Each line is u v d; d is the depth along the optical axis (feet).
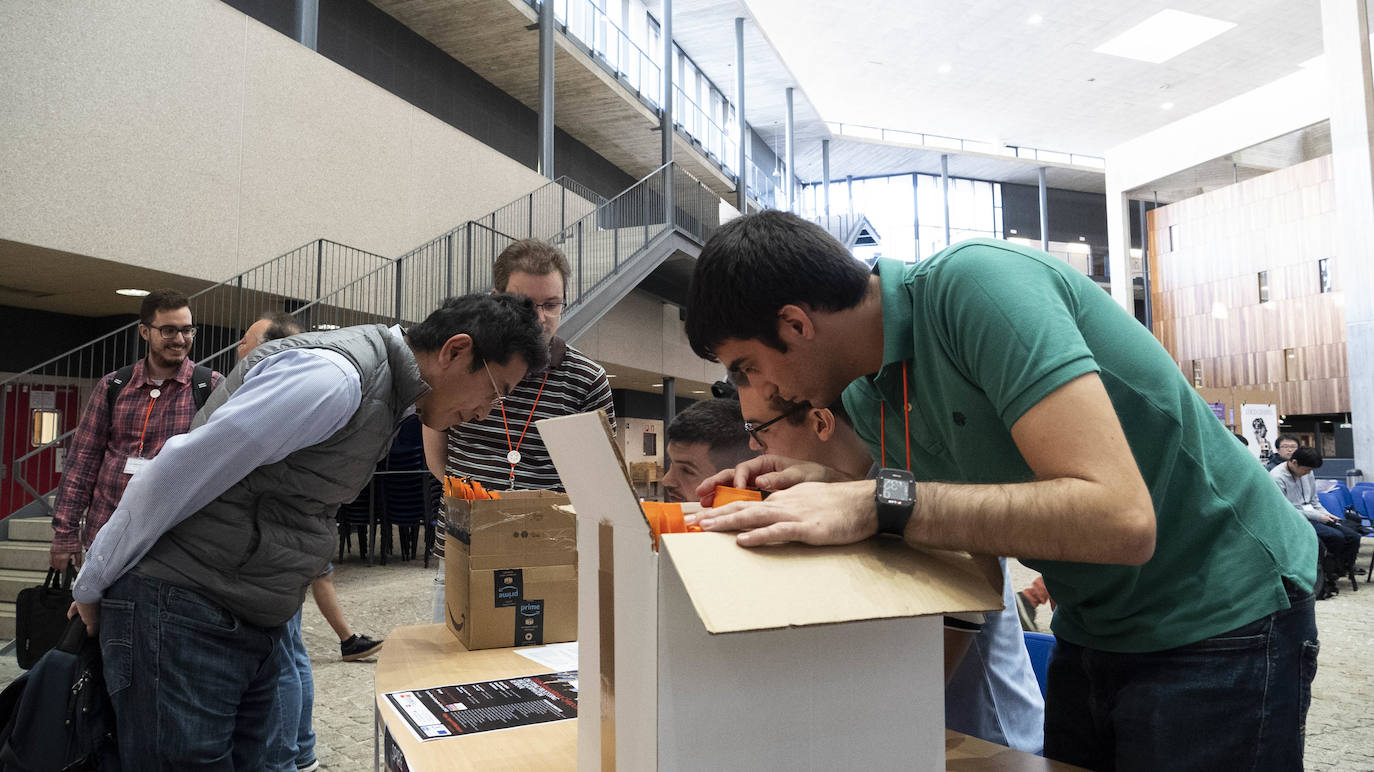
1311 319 58.59
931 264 2.67
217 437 3.90
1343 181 38.99
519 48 39.40
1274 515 2.85
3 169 16.69
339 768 8.43
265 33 22.47
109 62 18.62
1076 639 3.08
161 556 4.14
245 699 4.74
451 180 29.35
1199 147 56.59
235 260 21.40
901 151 81.76
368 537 27.50
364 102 25.70
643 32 52.80
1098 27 56.54
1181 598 2.71
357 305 24.88
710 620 1.57
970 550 2.07
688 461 4.89
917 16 55.36
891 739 1.92
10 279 20.38
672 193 35.76
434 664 4.18
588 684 2.21
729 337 2.75
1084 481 2.04
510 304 4.76
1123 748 2.80
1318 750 9.73
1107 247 93.56
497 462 6.37
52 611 7.03
